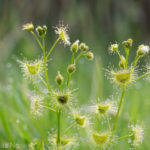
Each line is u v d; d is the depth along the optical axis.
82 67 0.29
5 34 0.41
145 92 0.24
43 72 0.17
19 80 0.24
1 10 0.44
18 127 0.19
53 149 0.17
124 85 0.17
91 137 0.17
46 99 0.18
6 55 0.36
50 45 0.39
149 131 0.20
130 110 0.22
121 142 0.19
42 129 0.20
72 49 0.17
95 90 0.23
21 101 0.21
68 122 0.20
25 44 0.36
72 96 0.17
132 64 0.17
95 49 0.39
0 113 0.19
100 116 0.17
